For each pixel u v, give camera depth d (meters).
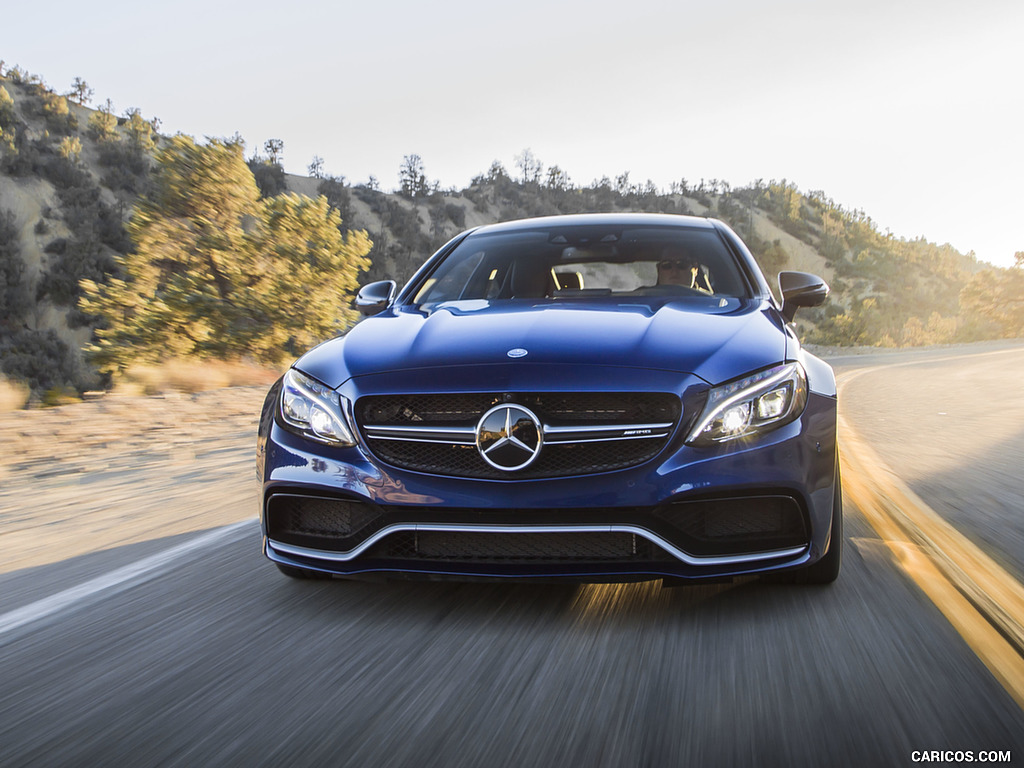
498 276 3.75
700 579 2.33
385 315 3.32
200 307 27.44
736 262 3.61
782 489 2.33
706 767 1.54
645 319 2.82
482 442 2.35
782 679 1.93
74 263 112.81
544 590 2.63
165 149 29.00
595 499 2.29
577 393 2.35
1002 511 3.85
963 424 7.39
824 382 2.63
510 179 199.00
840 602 2.46
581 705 1.81
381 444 2.46
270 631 2.35
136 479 4.99
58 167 126.69
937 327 133.88
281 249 29.42
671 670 2.00
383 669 2.05
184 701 1.90
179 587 2.81
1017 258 84.25
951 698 1.82
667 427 2.34
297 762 1.59
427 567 2.41
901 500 4.08
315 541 2.54
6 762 1.63
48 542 3.55
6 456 5.76
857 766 1.53
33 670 2.12
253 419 7.78
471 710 1.81
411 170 176.62
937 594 2.53
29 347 101.94
